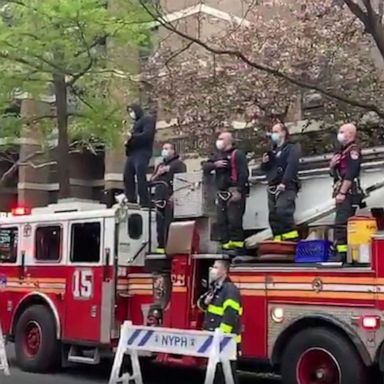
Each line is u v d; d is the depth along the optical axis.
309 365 8.38
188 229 9.74
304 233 9.49
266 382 11.05
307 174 9.64
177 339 8.43
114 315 10.40
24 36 17.12
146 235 10.78
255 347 8.81
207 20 20.16
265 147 17.66
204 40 19.62
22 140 26.56
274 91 17.50
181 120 18.55
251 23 18.72
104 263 10.55
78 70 18.14
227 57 18.06
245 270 9.02
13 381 10.66
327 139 18.14
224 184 9.71
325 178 9.48
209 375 7.93
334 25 17.41
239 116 18.30
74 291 10.96
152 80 18.88
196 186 10.21
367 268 7.91
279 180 9.44
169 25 12.94
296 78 16.91
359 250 8.09
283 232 9.31
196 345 8.23
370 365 7.79
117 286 10.46
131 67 19.08
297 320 8.43
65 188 18.62
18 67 17.80
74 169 33.81
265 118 17.78
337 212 8.72
